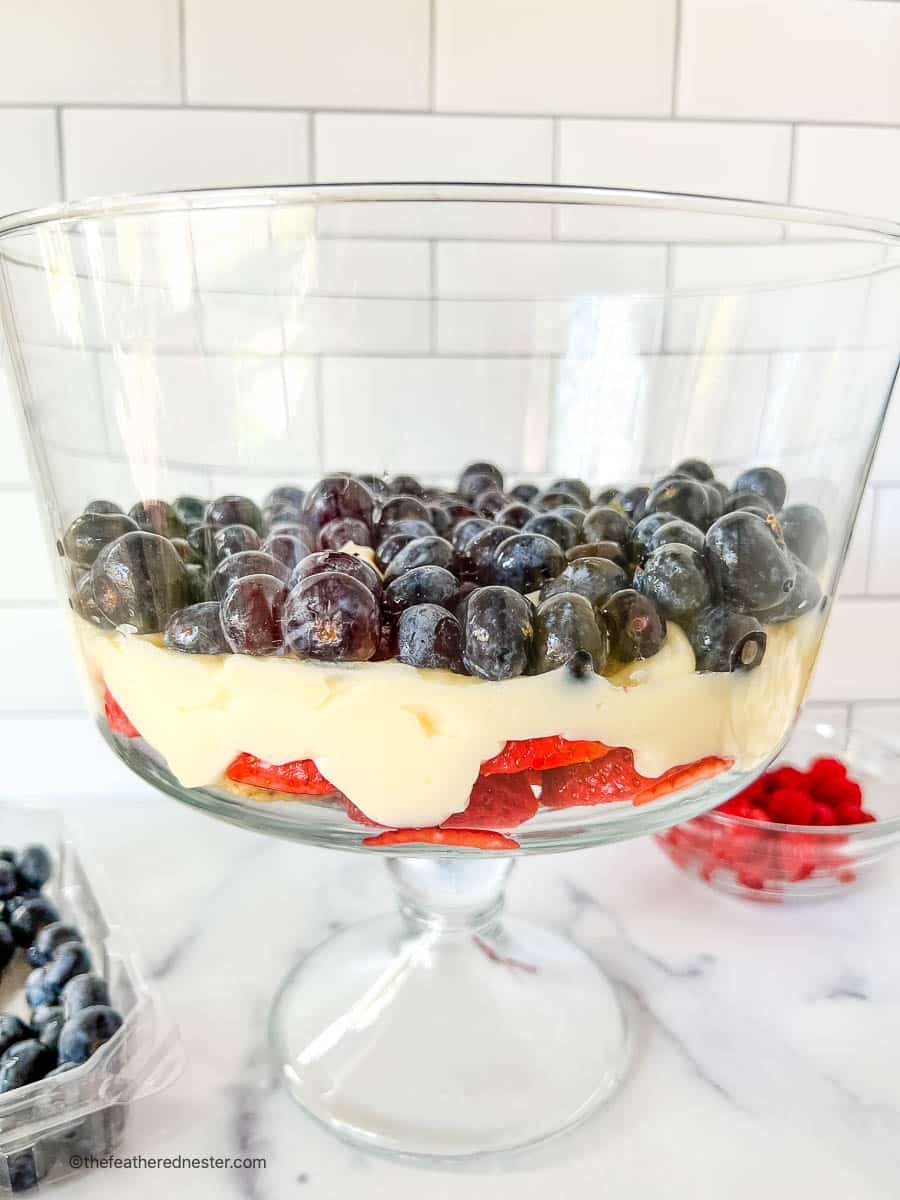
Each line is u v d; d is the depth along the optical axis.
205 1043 0.41
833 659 0.66
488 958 0.44
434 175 0.55
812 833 0.48
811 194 0.58
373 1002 0.42
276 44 0.52
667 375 0.39
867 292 0.32
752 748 0.32
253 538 0.30
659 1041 0.41
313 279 0.37
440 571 0.28
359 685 0.27
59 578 0.36
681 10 0.54
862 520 0.64
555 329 0.44
